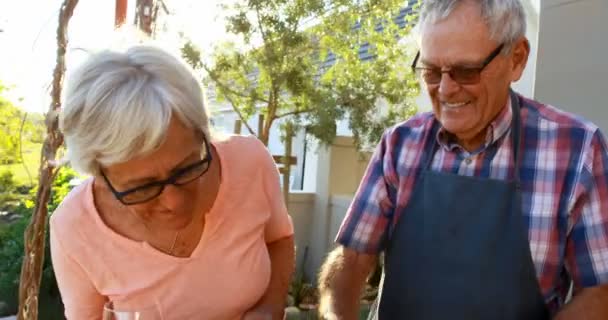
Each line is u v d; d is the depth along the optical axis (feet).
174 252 4.94
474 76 4.77
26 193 16.88
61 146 7.83
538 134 5.15
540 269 4.96
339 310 5.52
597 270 4.75
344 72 18.43
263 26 17.33
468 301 5.13
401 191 5.61
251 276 5.25
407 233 5.49
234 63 17.49
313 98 17.54
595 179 4.84
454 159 5.45
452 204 5.26
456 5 4.76
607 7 9.54
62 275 4.98
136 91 3.74
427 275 5.32
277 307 5.43
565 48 10.25
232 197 5.15
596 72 9.75
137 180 3.98
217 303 5.14
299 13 17.04
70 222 4.78
